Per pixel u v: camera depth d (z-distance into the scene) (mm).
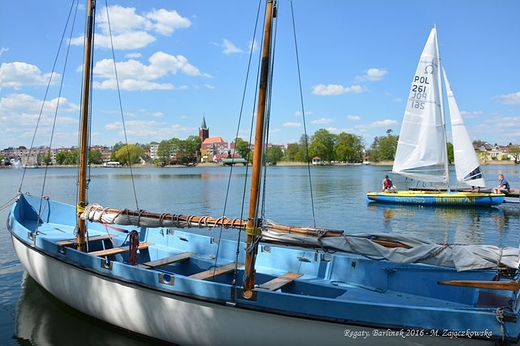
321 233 8117
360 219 26797
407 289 8633
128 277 8359
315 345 6879
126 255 11500
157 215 9859
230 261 10508
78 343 8812
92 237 12297
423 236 21312
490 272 7832
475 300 7594
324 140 167625
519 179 59938
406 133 34688
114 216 10219
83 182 10891
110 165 171500
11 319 10117
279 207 33125
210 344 7684
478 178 31875
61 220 15172
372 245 7848
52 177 84938
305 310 6801
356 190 48531
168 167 170125
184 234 11500
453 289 8172
